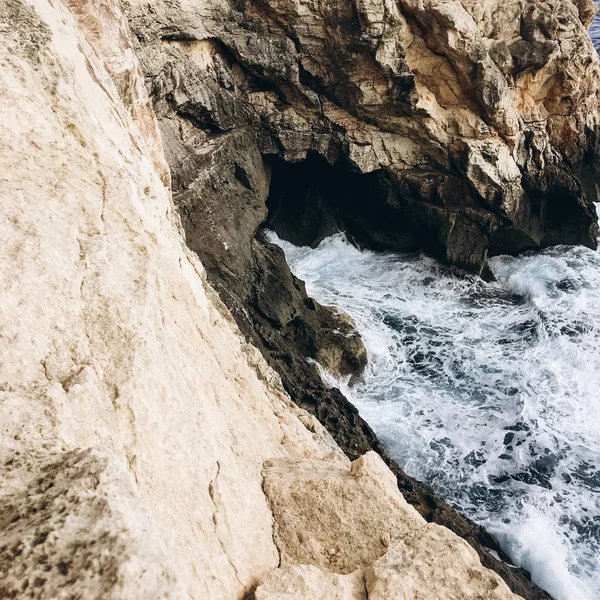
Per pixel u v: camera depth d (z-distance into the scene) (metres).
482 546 14.70
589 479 16.91
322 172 26.38
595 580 14.32
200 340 8.02
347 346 20.48
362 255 27.06
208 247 19.30
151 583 3.12
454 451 17.84
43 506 3.42
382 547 6.19
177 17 20.09
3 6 8.02
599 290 25.12
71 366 4.98
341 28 21.88
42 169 6.50
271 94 23.81
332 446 10.81
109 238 6.33
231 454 6.50
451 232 25.34
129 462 4.83
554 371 20.70
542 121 26.81
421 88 24.33
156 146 14.70
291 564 5.86
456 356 21.64
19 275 5.23
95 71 10.16
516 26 24.88
